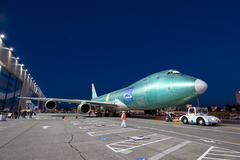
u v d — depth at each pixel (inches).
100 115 1117.1
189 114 549.3
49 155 166.9
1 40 1170.6
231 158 163.0
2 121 636.7
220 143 234.5
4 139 250.8
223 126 503.2
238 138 278.2
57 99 938.1
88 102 927.7
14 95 1675.7
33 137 269.1
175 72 634.2
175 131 356.5
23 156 162.6
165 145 216.5
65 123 539.2
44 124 499.5
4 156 161.9
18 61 1691.7
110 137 272.7
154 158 159.9
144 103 725.9
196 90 510.6
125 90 900.6
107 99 1139.3
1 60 1189.1
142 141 241.1
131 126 458.0
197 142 239.1
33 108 2261.3
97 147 202.2
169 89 585.3
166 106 640.4
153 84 670.5
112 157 161.9
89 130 360.5
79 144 218.4
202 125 501.0
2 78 1328.7
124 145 214.4
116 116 1126.4
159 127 435.5
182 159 157.8
